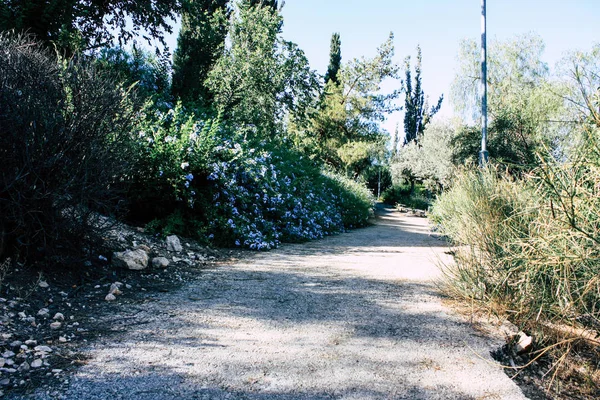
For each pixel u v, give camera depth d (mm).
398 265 6480
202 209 7098
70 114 3975
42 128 3736
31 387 2285
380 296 4488
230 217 7676
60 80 4020
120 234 5598
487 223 4145
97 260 4676
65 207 3992
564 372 2957
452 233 6000
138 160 6211
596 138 2963
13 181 3592
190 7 14273
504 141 20562
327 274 5547
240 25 16750
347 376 2602
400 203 41125
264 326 3430
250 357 2820
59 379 2393
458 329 3529
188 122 7266
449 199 6875
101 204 4266
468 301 4207
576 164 2918
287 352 2928
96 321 3338
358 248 8812
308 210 11562
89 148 3980
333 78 35906
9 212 3777
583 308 3053
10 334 2861
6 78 3646
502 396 2445
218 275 5195
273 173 9703
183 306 3857
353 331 3391
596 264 2775
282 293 4457
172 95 13430
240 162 8227
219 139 8180
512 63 25391
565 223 2779
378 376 2619
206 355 2822
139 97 4914
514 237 3830
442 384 2551
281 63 17016
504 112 21188
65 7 9453
